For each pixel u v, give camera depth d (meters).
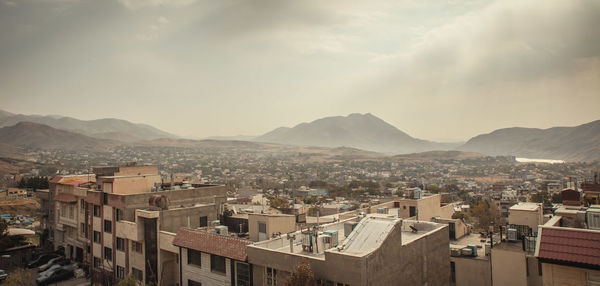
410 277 24.28
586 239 15.62
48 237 63.44
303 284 20.08
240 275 27.25
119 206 42.06
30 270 51.75
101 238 45.75
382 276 21.19
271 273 24.61
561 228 16.59
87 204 50.41
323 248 26.33
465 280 30.59
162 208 40.94
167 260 37.88
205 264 30.52
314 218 48.75
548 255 16.02
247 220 40.97
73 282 45.72
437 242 28.42
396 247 22.95
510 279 28.20
